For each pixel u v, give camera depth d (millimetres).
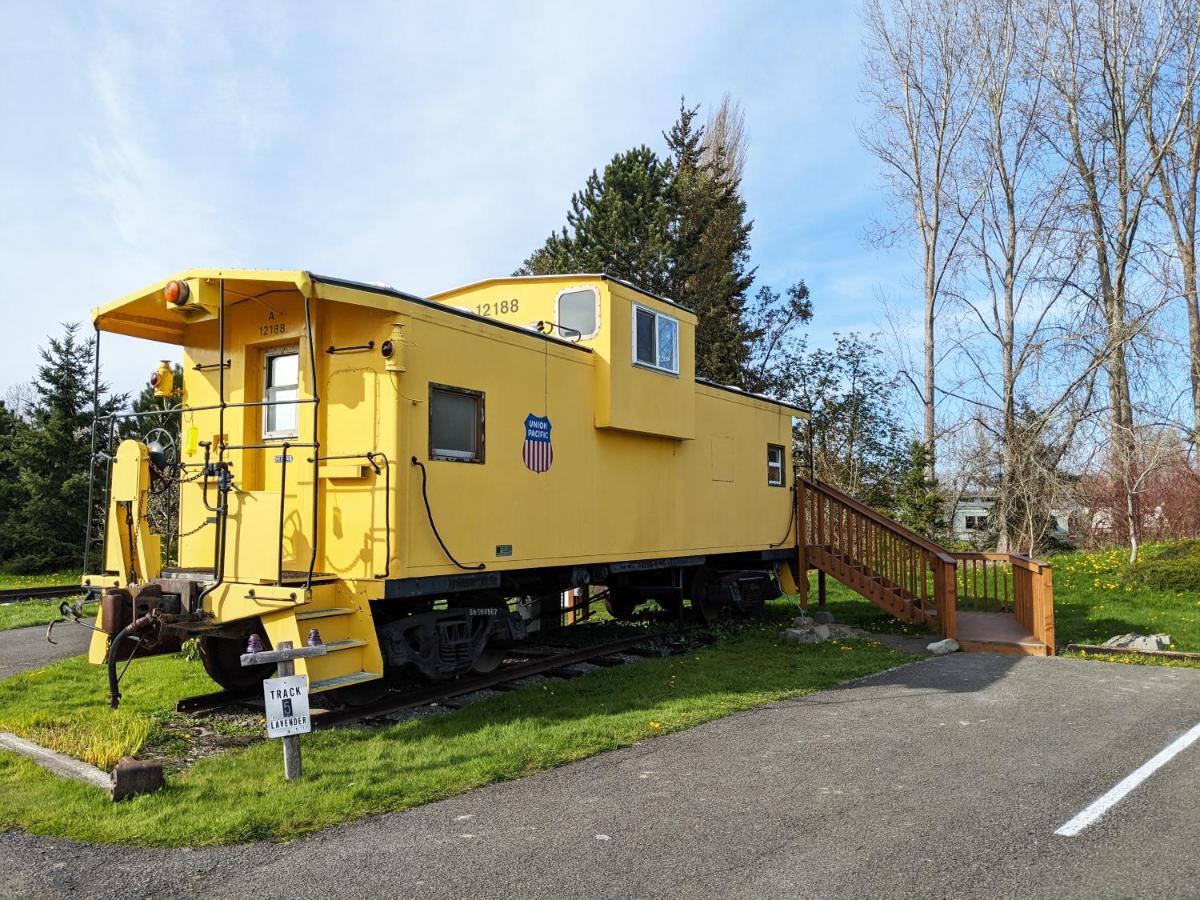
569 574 8953
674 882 3502
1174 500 25000
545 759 5223
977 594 14117
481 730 5855
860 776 4926
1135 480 17812
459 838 3986
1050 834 4004
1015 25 23203
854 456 26094
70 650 9773
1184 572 13461
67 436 24391
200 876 3574
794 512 13109
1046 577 9422
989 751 5453
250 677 7246
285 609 5801
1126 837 3967
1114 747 5535
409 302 6410
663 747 5570
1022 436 19609
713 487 10930
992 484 20750
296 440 6660
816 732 5965
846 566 12477
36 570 24016
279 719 4738
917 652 9648
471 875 3582
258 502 5973
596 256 23781
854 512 12703
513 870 3627
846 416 26266
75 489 24016
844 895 3375
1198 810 4336
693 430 10094
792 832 4043
